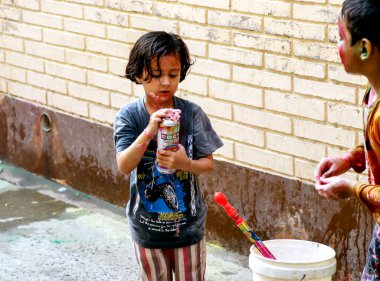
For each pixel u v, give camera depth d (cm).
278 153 534
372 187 337
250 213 558
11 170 754
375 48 328
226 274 548
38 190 711
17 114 745
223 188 573
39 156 730
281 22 512
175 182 403
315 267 381
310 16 495
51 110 705
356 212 493
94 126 665
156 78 389
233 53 546
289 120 522
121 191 655
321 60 495
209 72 566
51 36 688
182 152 392
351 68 336
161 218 405
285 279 382
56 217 653
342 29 335
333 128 497
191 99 584
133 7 609
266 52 526
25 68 725
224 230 579
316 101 503
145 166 402
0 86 761
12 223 646
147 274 419
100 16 638
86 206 670
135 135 405
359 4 325
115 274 555
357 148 377
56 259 580
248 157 554
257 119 542
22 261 579
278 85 523
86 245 600
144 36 393
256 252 402
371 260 362
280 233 541
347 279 507
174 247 412
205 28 561
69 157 698
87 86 666
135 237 415
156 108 403
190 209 407
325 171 373
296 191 525
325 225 513
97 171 673
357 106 481
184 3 571
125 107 409
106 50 641
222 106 563
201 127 409
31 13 703
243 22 534
